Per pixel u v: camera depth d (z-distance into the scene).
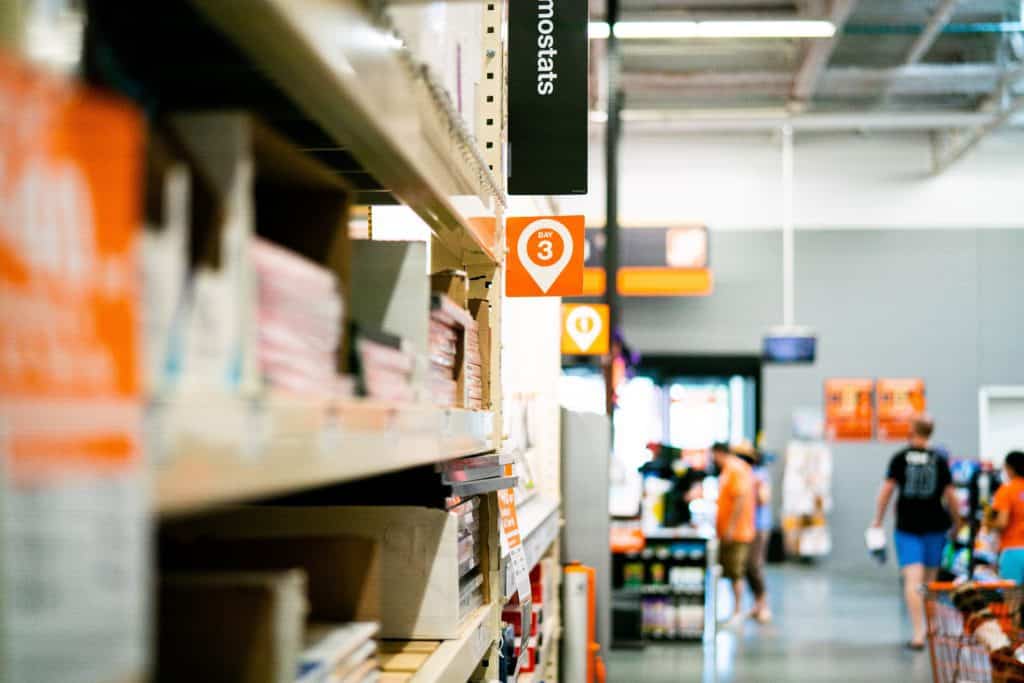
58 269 0.57
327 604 1.50
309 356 1.08
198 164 0.85
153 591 0.99
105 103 0.61
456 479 2.20
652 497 11.41
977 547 9.59
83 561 0.58
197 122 0.85
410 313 1.64
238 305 0.85
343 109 1.14
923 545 8.70
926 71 13.38
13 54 0.56
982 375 16.28
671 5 12.02
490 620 2.50
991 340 16.28
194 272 0.79
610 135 8.70
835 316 16.44
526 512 4.44
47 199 0.56
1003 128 16.16
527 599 3.15
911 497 8.70
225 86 1.25
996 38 12.83
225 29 0.89
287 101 1.30
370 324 1.64
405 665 1.78
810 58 12.35
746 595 12.48
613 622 8.72
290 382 1.01
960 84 14.07
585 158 4.37
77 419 0.58
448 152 1.77
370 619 1.49
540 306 6.68
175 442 0.68
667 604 9.18
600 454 7.00
